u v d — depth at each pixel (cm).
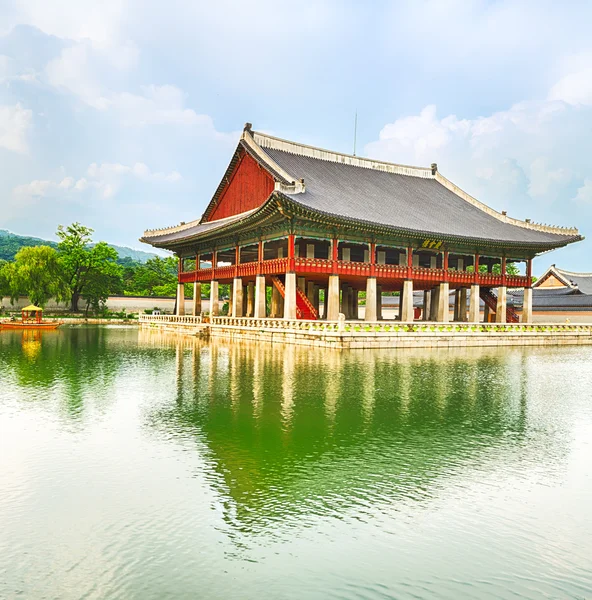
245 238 6044
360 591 831
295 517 1082
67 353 3956
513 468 1384
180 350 4209
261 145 6256
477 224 6638
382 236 5634
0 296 8825
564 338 5512
